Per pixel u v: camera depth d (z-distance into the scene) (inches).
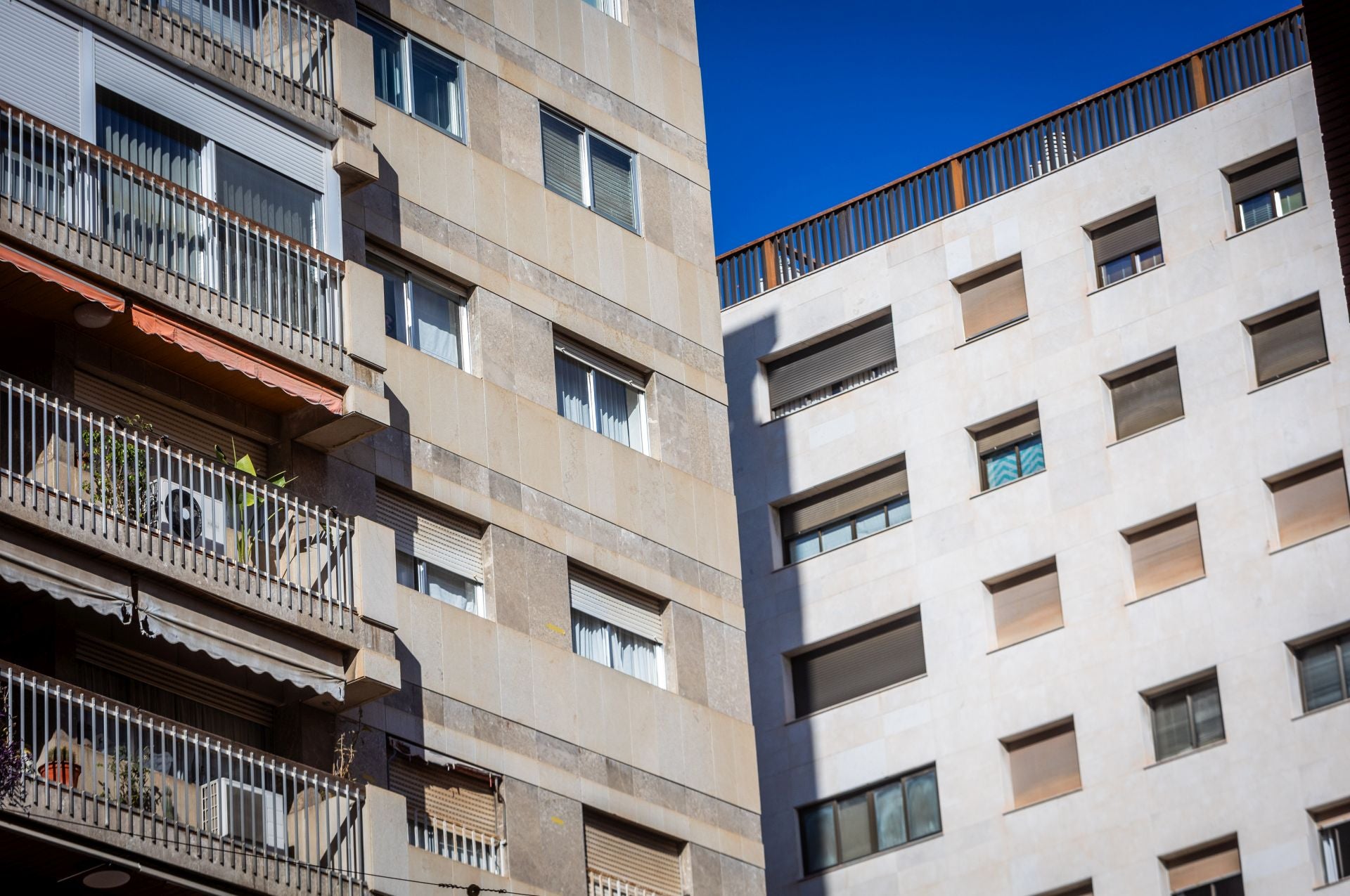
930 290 1738.4
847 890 1630.2
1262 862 1471.5
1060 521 1622.8
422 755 1090.7
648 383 1301.7
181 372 1066.1
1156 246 1657.2
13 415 1021.2
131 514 1002.7
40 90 1024.9
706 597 1272.1
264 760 1000.2
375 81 1222.9
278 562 1051.9
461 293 1224.8
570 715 1167.0
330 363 1100.5
